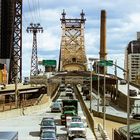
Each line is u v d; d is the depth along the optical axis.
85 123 63.94
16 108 92.50
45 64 106.50
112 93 144.75
